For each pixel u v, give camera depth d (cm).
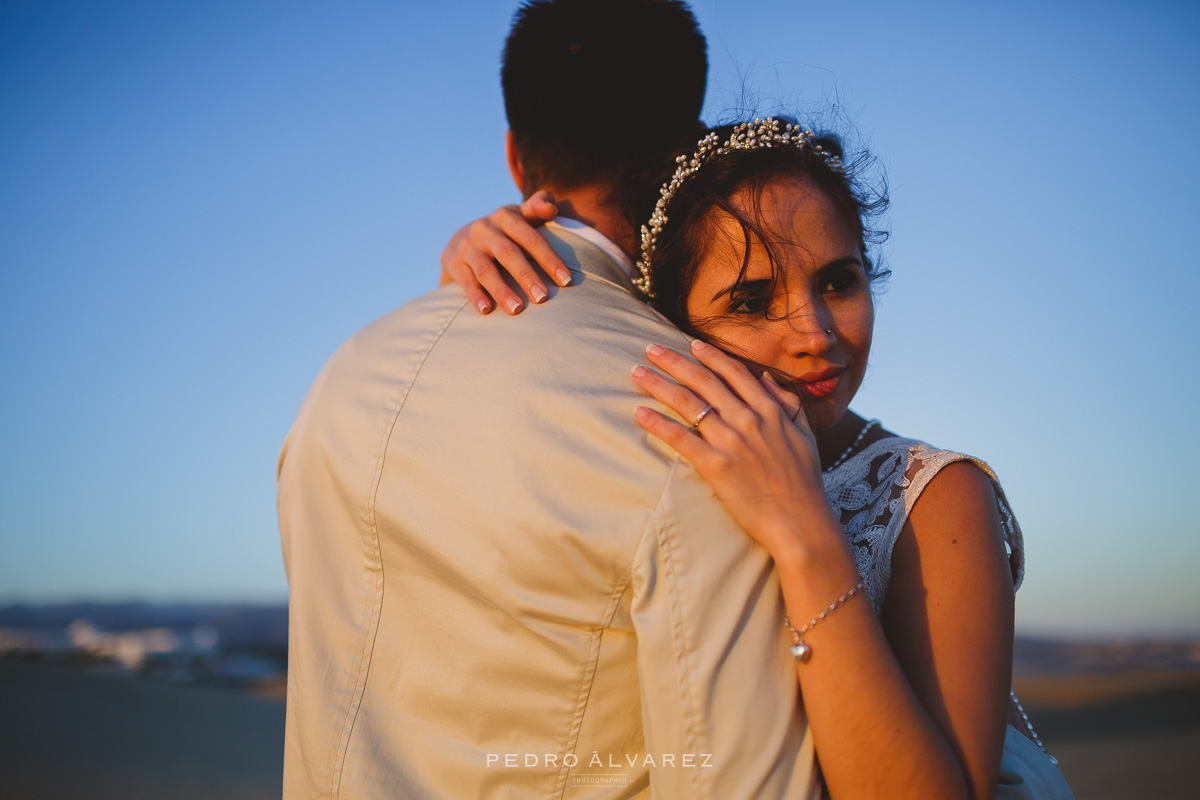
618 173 173
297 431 142
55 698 1101
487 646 116
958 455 140
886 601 134
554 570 111
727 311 149
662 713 106
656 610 107
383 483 122
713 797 104
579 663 113
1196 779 920
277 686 1498
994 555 131
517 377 121
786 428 120
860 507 142
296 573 132
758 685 108
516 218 145
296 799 126
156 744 885
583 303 133
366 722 122
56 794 704
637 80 170
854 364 154
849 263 150
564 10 173
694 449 114
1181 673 1795
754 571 112
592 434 115
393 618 124
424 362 129
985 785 115
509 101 182
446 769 117
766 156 148
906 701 109
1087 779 931
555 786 115
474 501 115
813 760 109
